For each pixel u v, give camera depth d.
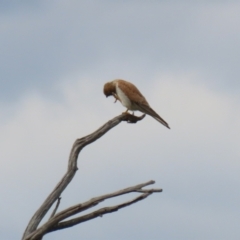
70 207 14.03
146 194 14.33
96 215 14.32
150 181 14.52
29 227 14.19
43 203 14.50
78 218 14.33
